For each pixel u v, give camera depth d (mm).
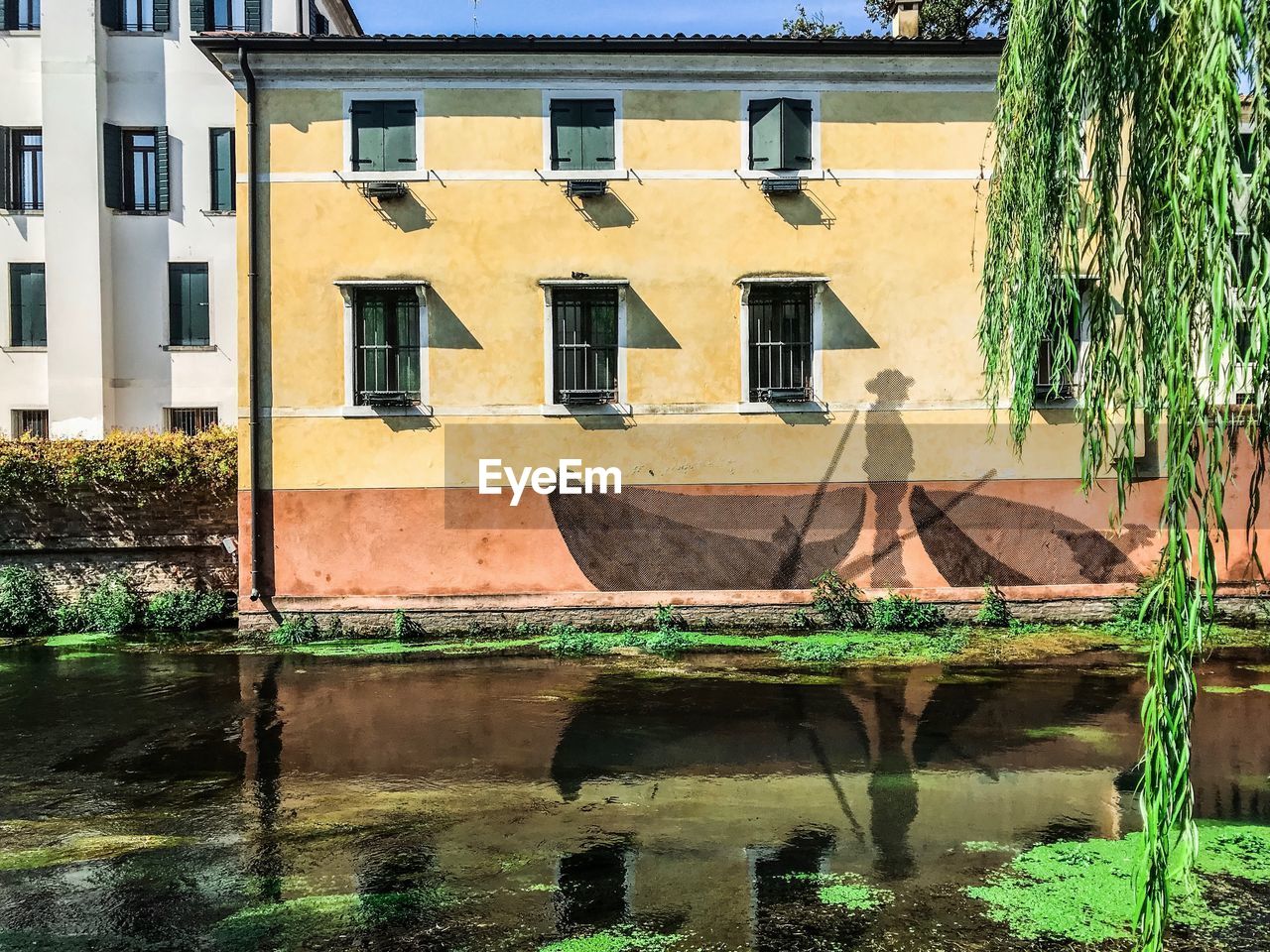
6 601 14219
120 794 7867
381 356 13875
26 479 14359
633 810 7391
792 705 10273
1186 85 4074
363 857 6578
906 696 10570
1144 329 4457
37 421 19984
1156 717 3994
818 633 13734
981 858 6430
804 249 13969
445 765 8516
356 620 13758
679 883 6109
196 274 20000
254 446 13656
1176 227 4039
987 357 6441
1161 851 3959
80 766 8594
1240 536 13773
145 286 19812
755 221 13953
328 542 13758
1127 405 4816
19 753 8977
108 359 19547
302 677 11672
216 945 5391
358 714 10148
